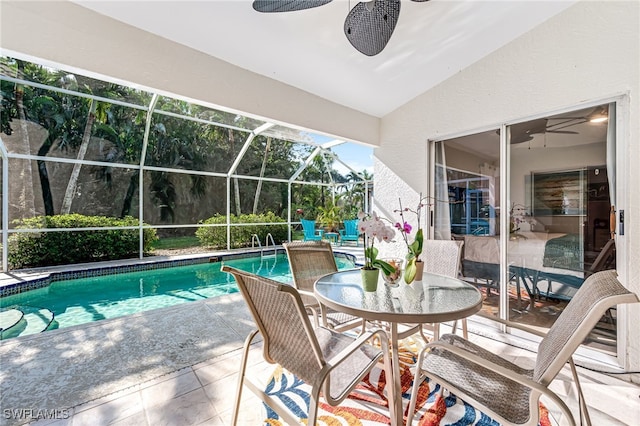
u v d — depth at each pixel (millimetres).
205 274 6527
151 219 8211
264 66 2945
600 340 2295
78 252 6438
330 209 10594
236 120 6043
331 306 1665
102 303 4574
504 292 2854
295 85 3311
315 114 3492
